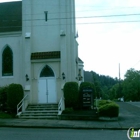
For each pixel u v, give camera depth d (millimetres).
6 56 26797
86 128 16547
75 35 27891
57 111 22109
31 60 25250
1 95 24234
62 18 25766
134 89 93250
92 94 23562
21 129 16109
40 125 17312
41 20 26094
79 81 29984
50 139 11797
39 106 23719
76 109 23594
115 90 108062
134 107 35125
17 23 27734
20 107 22594
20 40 26500
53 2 26094
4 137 12391
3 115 21891
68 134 13648
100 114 20062
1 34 26875
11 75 26438
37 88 25188
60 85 24906
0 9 30438
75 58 27297
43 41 25859
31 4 26266
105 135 13383
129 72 97000
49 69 25391
